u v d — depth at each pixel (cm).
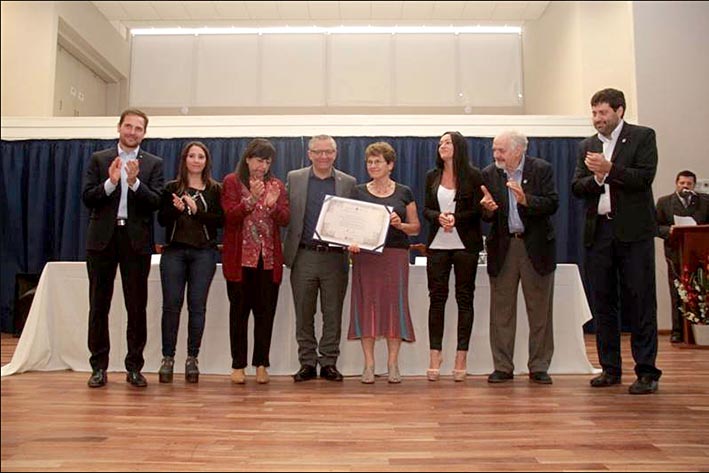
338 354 298
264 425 196
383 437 181
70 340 315
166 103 788
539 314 286
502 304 289
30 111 629
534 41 768
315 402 235
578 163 277
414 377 304
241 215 273
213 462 155
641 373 254
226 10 746
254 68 786
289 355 315
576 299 317
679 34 418
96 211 264
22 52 624
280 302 317
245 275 281
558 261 633
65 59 687
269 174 290
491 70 790
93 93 756
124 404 229
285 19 768
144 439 178
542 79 746
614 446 171
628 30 609
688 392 250
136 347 271
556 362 314
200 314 284
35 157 627
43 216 625
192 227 280
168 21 771
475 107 785
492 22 782
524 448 169
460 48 790
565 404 230
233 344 280
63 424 196
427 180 304
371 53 785
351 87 780
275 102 780
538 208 275
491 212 280
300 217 293
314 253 291
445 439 179
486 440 178
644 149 252
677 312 310
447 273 292
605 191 260
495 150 288
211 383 281
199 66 789
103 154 270
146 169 274
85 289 316
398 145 661
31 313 312
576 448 169
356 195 302
